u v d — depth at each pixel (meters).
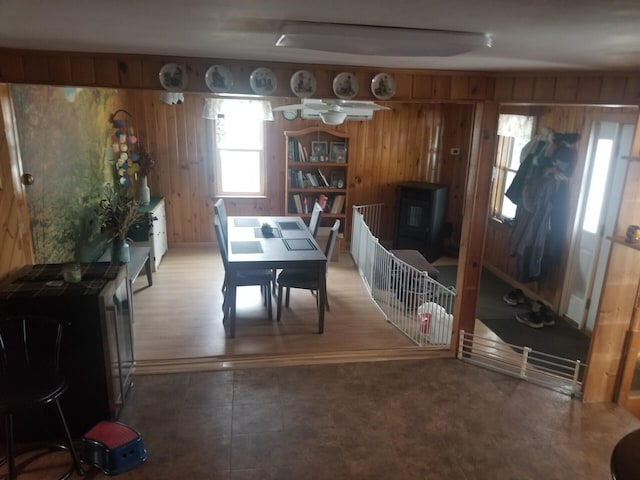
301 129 6.88
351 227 7.30
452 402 3.21
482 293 5.92
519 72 3.21
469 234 3.59
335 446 2.77
